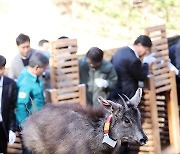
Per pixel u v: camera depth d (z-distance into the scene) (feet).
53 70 30.63
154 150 34.50
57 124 26.17
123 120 23.58
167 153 35.65
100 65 31.30
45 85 31.53
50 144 26.27
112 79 31.48
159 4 48.96
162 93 36.42
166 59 35.47
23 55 30.96
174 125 36.27
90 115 25.55
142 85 34.12
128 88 31.91
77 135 25.31
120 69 31.89
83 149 25.00
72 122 25.76
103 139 24.08
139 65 31.76
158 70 35.04
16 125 28.76
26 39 30.76
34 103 28.66
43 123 26.68
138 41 31.73
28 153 28.55
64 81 30.78
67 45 30.76
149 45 31.89
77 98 31.07
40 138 26.68
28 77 28.50
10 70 31.27
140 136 23.34
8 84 28.22
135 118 23.56
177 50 36.24
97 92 31.32
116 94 31.68
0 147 28.71
